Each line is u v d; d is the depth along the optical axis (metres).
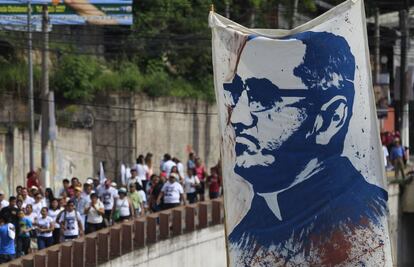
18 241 46.16
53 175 68.88
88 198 50.62
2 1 73.88
